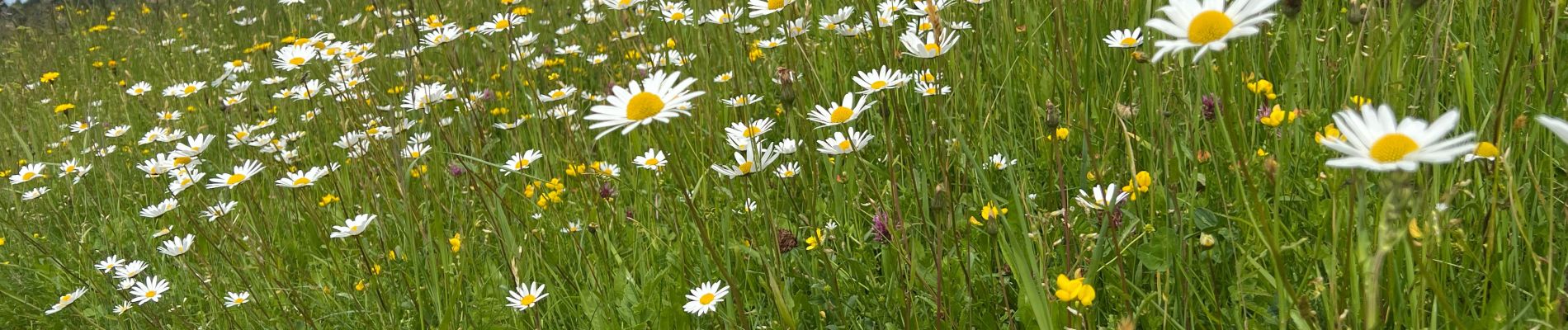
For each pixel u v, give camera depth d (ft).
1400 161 1.61
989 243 2.85
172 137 6.19
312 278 4.24
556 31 7.48
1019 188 3.11
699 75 5.43
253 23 10.40
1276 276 2.25
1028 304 2.62
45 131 8.33
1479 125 2.76
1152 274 2.77
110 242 5.17
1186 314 2.57
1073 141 3.69
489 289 3.72
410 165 4.70
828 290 3.02
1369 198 2.63
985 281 2.93
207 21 10.93
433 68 6.89
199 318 4.03
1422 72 2.62
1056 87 3.99
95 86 9.20
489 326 3.31
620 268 3.43
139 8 11.83
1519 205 2.42
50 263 4.92
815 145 3.74
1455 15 3.52
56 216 5.75
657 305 3.20
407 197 3.76
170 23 11.27
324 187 5.37
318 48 5.45
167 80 8.55
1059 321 2.45
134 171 6.45
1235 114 2.70
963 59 4.39
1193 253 2.76
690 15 5.90
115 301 4.36
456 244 3.79
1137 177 2.64
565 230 3.98
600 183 4.32
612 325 3.20
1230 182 2.93
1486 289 2.38
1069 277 2.46
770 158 3.16
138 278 4.39
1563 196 2.63
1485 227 2.54
